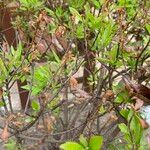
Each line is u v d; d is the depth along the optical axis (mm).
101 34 1933
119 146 2238
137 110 1462
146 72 2047
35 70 1956
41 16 1800
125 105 1735
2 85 1740
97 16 2092
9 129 2008
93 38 2074
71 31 2043
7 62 1842
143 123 1365
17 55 1789
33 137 1978
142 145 1373
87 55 1965
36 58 1905
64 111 2301
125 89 1683
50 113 2020
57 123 2264
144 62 2146
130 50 1943
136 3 2350
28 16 2453
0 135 1643
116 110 1774
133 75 1980
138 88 1619
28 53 1806
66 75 1887
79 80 2967
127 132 1402
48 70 1898
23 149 1851
